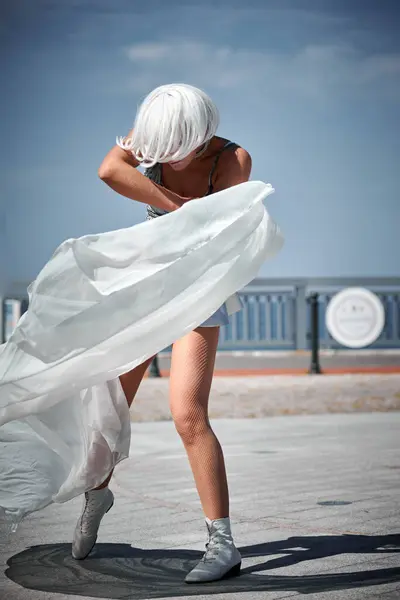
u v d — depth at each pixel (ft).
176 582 15.08
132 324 14.64
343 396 41.45
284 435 31.35
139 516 19.66
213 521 15.30
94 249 14.51
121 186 15.12
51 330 14.46
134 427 33.47
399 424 34.01
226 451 28.04
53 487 15.80
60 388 14.84
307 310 72.28
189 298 14.71
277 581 14.94
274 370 58.59
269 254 15.15
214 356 15.69
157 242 14.56
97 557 16.67
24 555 16.94
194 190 15.81
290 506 20.35
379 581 14.84
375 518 19.15
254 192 14.87
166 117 14.67
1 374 14.84
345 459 26.50
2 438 15.70
